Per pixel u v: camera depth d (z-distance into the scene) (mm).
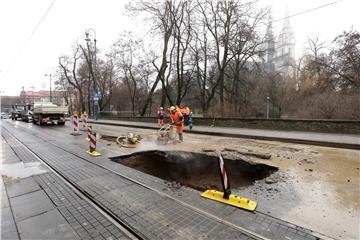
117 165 5918
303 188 4156
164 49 22391
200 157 7234
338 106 15164
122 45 28922
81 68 35125
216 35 20938
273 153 7281
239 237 2600
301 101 22938
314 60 21875
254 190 4094
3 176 5051
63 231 2818
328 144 8539
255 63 21719
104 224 2979
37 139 10906
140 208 3393
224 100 23141
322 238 2549
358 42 17406
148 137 11367
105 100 38875
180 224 2918
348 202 3512
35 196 3920
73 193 4031
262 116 24156
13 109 32594
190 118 13844
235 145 8844
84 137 11617
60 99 58625
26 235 2734
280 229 2746
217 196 3748
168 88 24734
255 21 20125
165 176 6938
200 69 23688
